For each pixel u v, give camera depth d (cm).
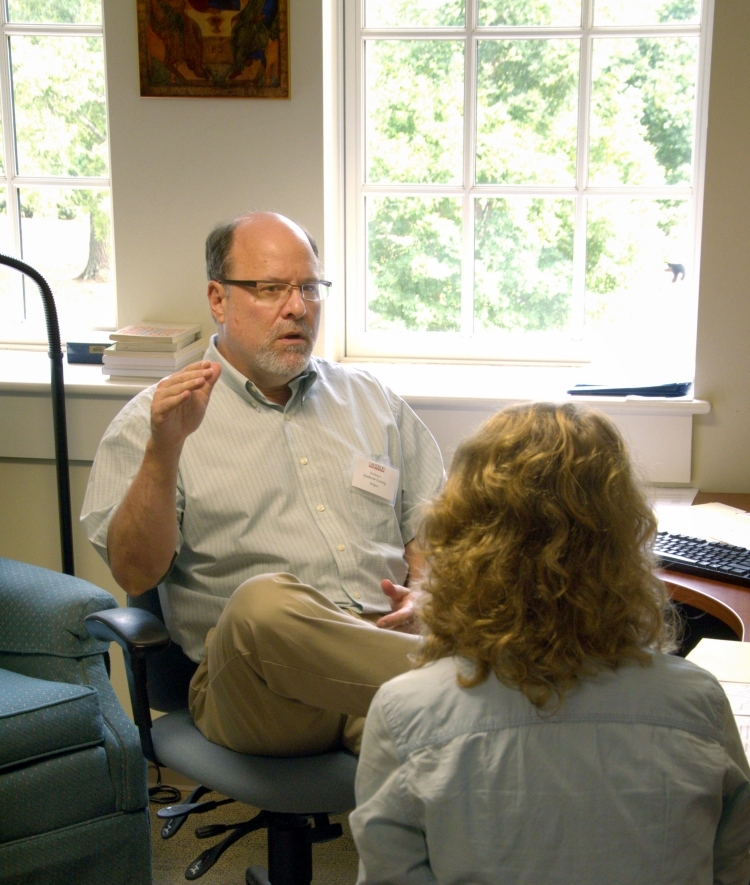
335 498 199
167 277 270
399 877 97
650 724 94
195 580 193
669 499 235
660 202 271
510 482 98
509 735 94
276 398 207
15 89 286
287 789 157
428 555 104
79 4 280
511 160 275
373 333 290
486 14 269
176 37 253
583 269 277
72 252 295
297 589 160
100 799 202
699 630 216
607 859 91
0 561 234
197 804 180
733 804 99
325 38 256
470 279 282
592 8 264
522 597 96
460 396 249
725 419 246
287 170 259
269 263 195
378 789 99
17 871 192
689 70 264
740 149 234
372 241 285
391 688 100
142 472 175
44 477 266
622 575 97
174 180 263
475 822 92
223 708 164
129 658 168
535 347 283
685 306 274
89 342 278
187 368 172
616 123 269
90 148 288
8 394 259
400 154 279
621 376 258
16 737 190
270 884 181
